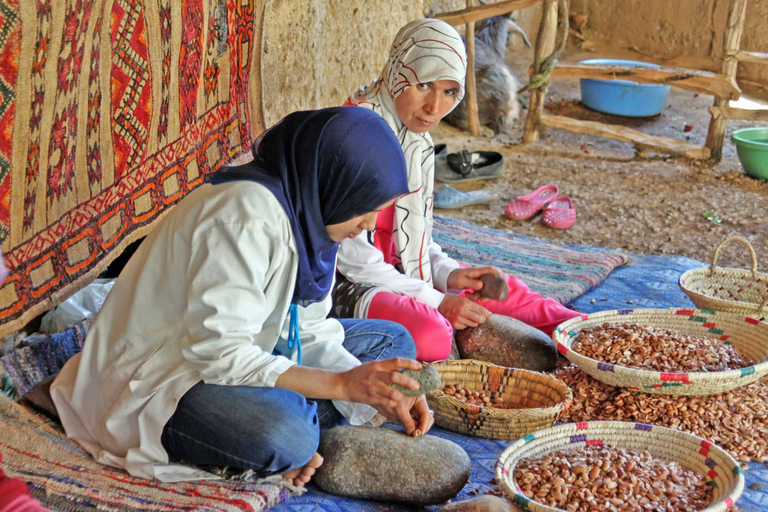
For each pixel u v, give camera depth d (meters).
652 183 6.13
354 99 3.10
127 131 2.91
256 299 1.96
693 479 2.09
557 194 5.54
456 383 2.72
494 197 5.75
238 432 2.02
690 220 5.34
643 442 2.25
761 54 6.27
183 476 2.09
